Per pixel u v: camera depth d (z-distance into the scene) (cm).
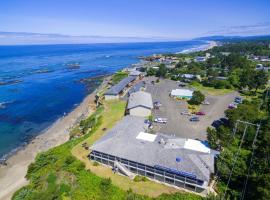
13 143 7444
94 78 17038
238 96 10569
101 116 8125
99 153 5238
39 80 16475
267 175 3381
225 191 3981
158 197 4053
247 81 11156
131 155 4866
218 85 11938
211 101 9725
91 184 4456
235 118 6081
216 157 4738
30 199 4381
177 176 4366
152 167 4578
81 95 12738
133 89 11188
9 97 12200
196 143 5116
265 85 11744
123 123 6397
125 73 15725
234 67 16712
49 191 4488
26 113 9988
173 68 17075
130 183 4553
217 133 5581
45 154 6156
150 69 15725
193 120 7581
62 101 11662
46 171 5294
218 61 19250
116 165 4925
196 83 12756
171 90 11444
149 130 6694
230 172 4247
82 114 9675
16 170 5969
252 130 5612
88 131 7325
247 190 3912
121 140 5347
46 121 9188
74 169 4969
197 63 18238
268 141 4456
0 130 8312
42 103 11325
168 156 4662
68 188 4469
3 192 5097
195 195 4119
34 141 7544
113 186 4381
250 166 4175
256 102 8631
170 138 5375
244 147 5441
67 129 8338
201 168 4306
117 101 9831
